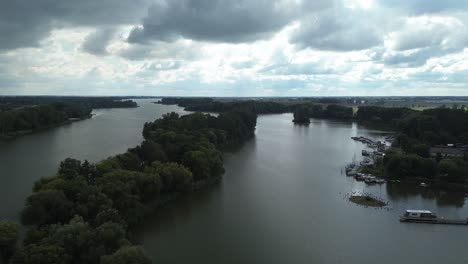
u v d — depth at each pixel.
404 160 193.25
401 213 146.62
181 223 131.25
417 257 111.75
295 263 106.12
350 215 143.25
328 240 121.06
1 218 125.12
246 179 187.62
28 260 81.94
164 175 151.62
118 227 94.88
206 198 157.62
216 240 118.62
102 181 131.50
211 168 181.00
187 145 186.25
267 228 128.88
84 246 89.12
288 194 166.00
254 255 109.81
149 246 113.50
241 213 141.50
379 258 110.44
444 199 164.38
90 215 111.88
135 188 134.25
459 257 112.31
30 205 112.44
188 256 108.00
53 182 121.50
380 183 186.62
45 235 95.19
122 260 81.94
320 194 167.25
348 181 189.12
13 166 195.25
